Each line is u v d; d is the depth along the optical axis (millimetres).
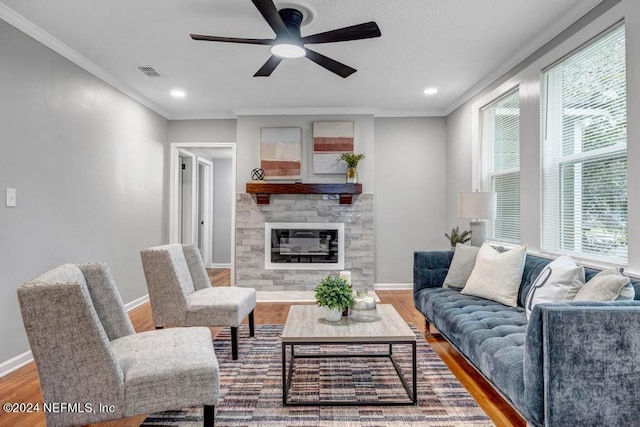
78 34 2873
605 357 1484
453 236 4117
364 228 5016
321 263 5004
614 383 1482
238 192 5043
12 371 2602
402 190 5277
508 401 1818
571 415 1483
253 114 5066
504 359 1837
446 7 2520
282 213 5012
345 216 5012
